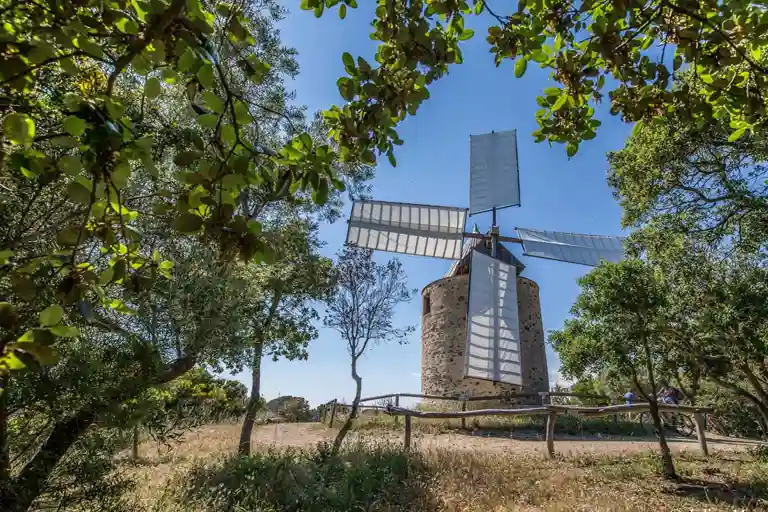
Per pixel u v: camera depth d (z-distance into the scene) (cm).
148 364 407
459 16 302
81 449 411
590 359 952
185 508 602
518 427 1611
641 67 288
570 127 337
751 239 816
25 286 166
